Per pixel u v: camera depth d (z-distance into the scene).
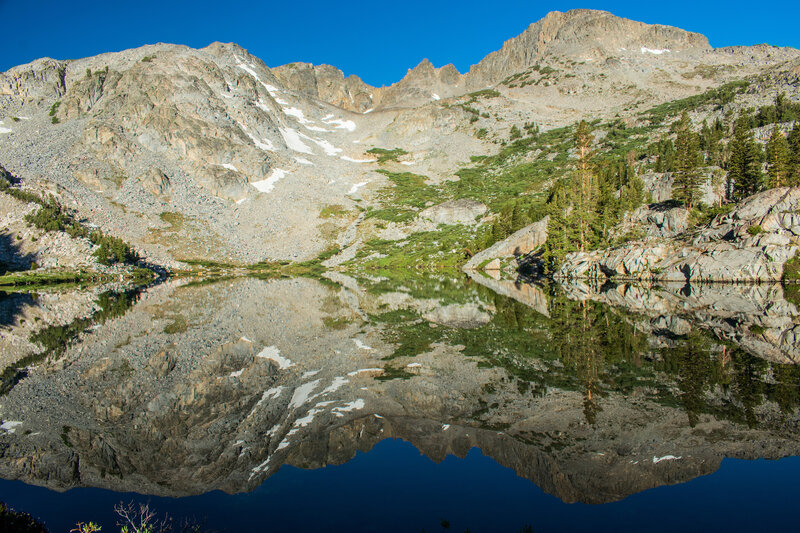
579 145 105.00
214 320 42.78
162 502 12.73
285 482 13.70
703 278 63.03
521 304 49.88
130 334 36.69
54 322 44.22
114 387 23.47
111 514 12.01
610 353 26.52
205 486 13.72
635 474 13.22
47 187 118.25
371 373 24.80
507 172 174.12
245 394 22.09
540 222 105.88
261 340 33.50
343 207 157.12
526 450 15.13
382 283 82.62
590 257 81.25
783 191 62.41
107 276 96.19
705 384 20.12
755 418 16.41
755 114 145.25
